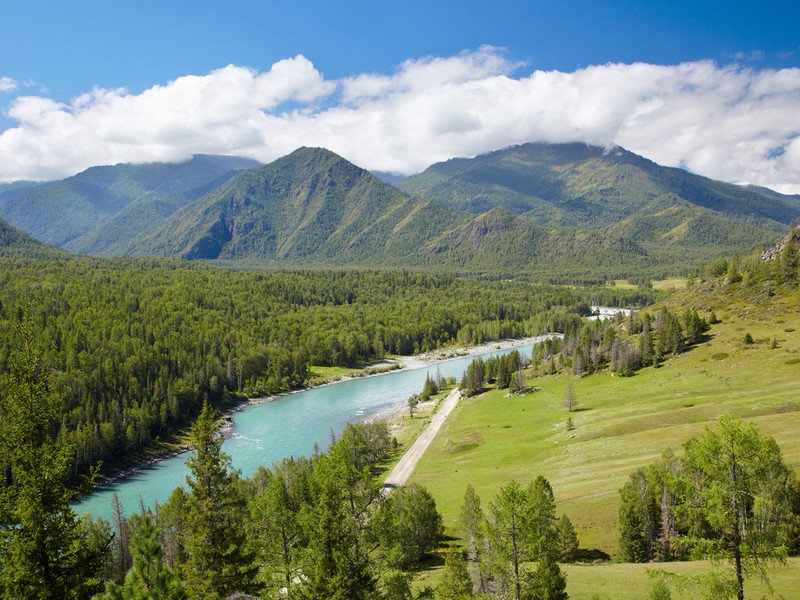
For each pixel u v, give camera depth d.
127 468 141.25
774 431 92.19
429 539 74.06
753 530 28.97
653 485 66.62
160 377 184.62
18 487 26.33
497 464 120.56
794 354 151.62
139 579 34.88
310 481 68.38
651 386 160.50
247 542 44.94
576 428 133.00
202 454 38.34
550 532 40.59
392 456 144.50
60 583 25.89
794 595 39.66
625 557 64.31
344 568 33.72
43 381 26.88
